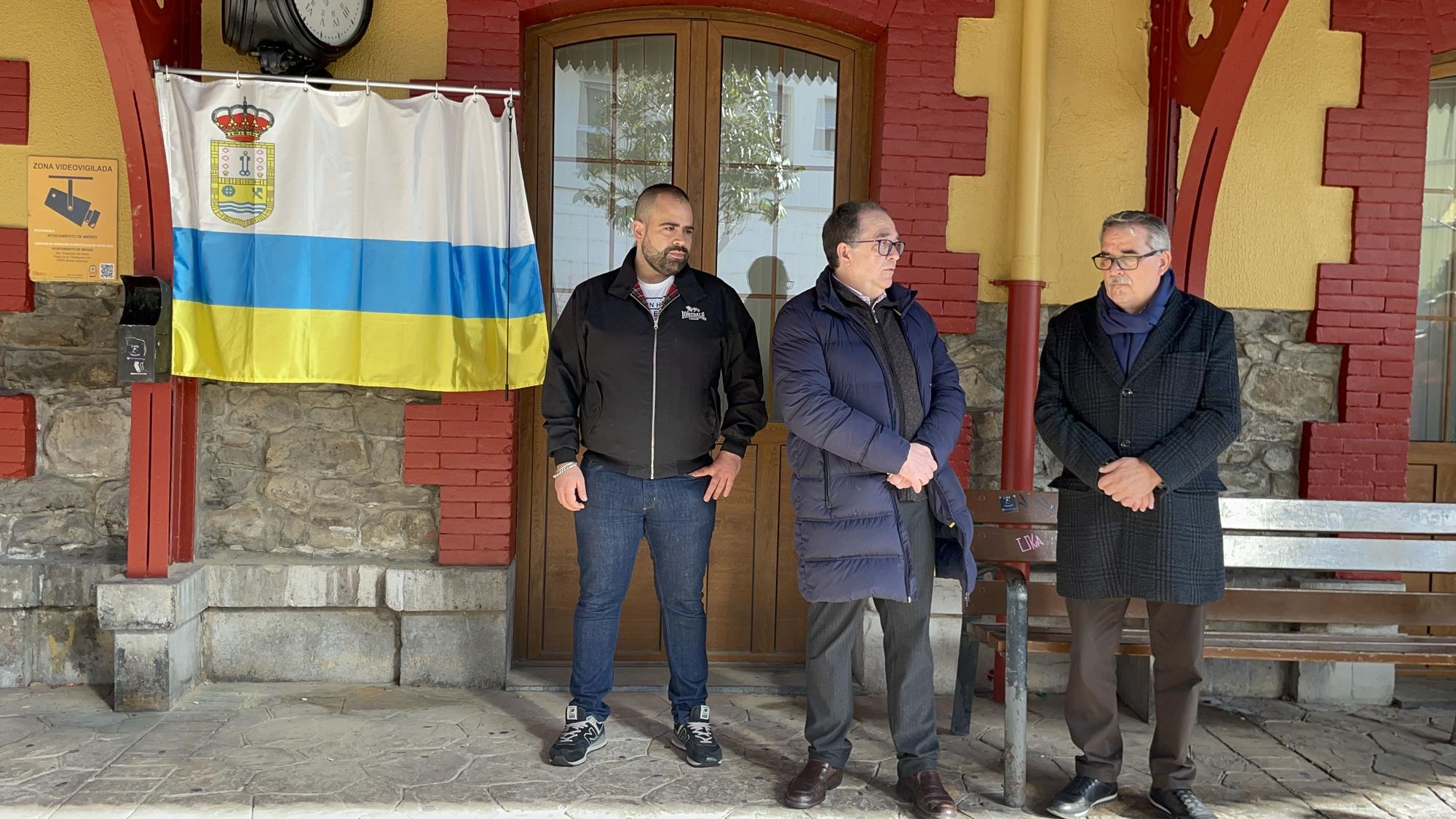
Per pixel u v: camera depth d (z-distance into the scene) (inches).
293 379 154.8
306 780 127.7
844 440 118.0
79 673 160.6
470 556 164.1
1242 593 151.8
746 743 144.4
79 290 161.9
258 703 154.3
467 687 163.3
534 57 172.7
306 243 154.1
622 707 158.1
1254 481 173.2
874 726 153.0
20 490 162.7
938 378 128.3
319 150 153.8
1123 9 170.9
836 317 124.0
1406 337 172.2
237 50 152.9
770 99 177.3
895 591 119.0
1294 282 172.4
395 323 156.3
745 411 142.2
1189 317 120.0
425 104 154.7
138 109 144.3
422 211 155.9
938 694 169.2
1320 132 171.5
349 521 166.2
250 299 153.4
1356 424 171.8
